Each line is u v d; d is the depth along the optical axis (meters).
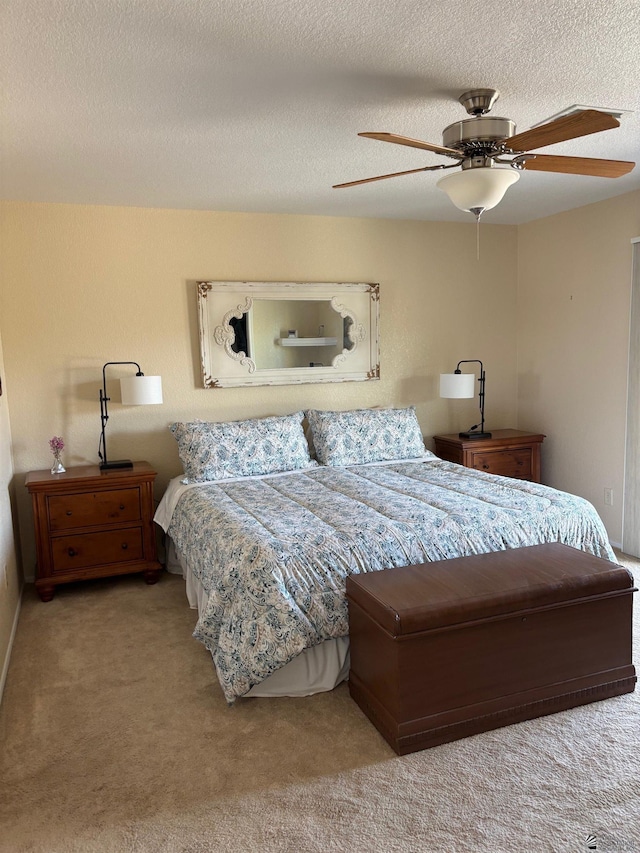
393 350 4.78
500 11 1.75
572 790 1.90
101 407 4.02
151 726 2.31
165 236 4.10
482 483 3.52
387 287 4.71
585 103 2.45
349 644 2.53
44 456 3.96
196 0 1.65
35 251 3.83
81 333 3.97
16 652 2.96
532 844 1.70
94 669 2.77
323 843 1.72
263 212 4.29
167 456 4.25
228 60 2.00
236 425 4.07
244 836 1.76
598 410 4.36
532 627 2.25
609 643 2.40
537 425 4.99
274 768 2.05
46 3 1.64
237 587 2.48
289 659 2.31
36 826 1.82
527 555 2.62
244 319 4.31
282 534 2.63
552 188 3.88
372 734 2.23
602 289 4.25
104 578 4.04
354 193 3.80
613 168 2.41
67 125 2.52
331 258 4.53
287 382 4.47
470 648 2.16
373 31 1.85
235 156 3.01
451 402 5.02
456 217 4.64
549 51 2.00
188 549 3.25
